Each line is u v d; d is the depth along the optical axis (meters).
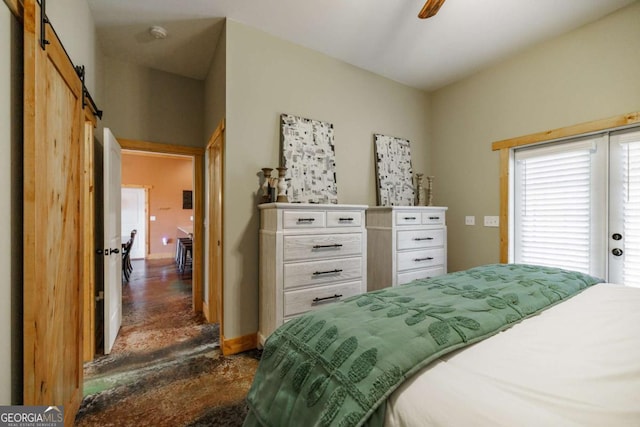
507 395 0.65
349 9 2.34
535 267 1.94
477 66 3.24
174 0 2.23
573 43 2.60
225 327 2.43
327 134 2.97
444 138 3.74
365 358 0.82
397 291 1.42
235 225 2.47
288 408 0.91
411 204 3.59
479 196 3.35
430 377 0.74
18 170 1.06
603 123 2.43
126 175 7.48
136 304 3.80
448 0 2.23
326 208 2.43
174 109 3.40
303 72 2.84
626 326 1.04
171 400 1.83
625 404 0.60
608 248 2.48
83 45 2.10
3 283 0.97
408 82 3.61
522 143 2.96
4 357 0.97
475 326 0.96
